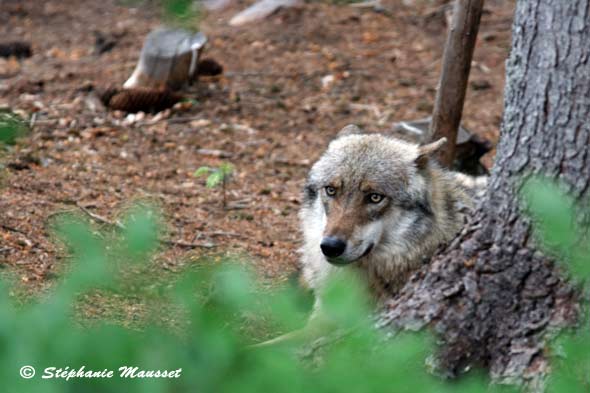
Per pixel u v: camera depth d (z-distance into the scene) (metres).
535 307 7.41
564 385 5.25
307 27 28.86
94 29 29.52
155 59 22.23
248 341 4.26
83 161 17.81
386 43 27.91
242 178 17.94
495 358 7.54
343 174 10.53
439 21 29.39
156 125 20.61
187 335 3.92
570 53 7.16
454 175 11.94
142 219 3.79
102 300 8.26
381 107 22.78
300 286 11.34
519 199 7.46
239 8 30.78
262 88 23.83
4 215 13.92
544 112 7.32
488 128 21.30
